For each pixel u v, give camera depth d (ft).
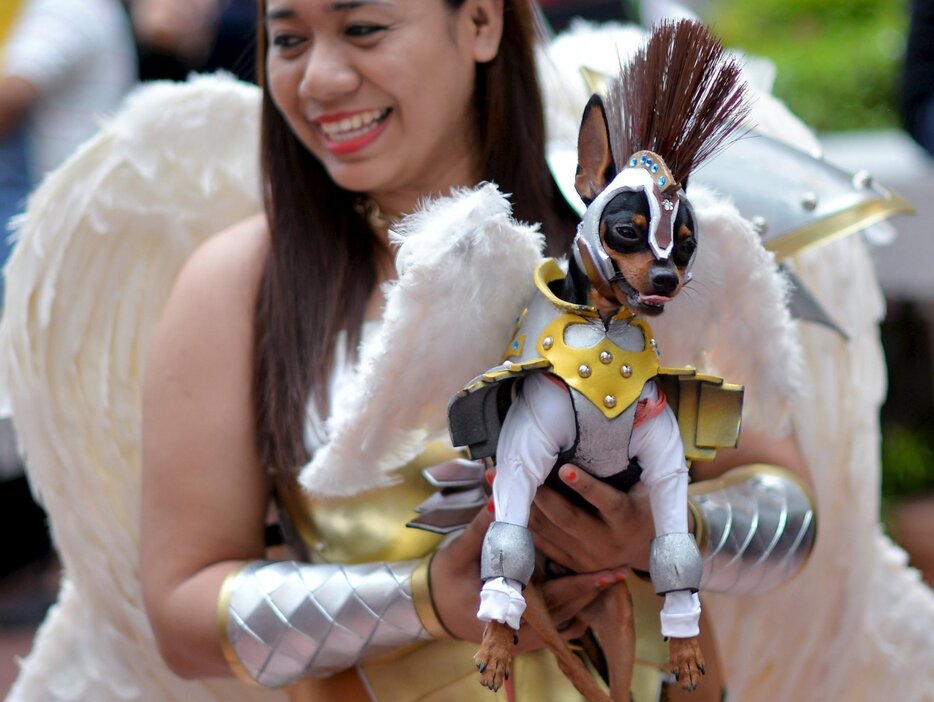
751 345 15.21
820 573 20.04
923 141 31.81
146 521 17.35
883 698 20.83
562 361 12.60
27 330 18.89
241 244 18.31
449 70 16.90
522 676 15.58
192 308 17.83
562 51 20.27
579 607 14.52
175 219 19.76
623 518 13.58
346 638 15.52
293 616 15.69
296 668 15.85
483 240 13.50
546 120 18.56
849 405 19.88
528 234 13.69
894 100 38.24
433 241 13.55
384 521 16.60
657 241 12.07
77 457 19.31
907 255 32.91
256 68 20.04
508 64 17.65
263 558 17.67
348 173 16.88
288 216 17.75
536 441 12.62
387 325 13.71
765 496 16.88
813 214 17.43
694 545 12.75
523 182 17.79
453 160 17.95
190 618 16.42
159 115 19.49
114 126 19.53
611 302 12.71
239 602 16.06
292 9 16.35
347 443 14.34
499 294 13.70
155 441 17.43
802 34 43.32
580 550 14.10
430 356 13.79
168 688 19.70
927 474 39.96
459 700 15.75
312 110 16.70
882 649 20.74
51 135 35.12
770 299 14.99
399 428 14.33
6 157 34.55
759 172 17.79
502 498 12.64
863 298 20.04
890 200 17.79
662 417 12.96
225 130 19.86
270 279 17.58
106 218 19.30
